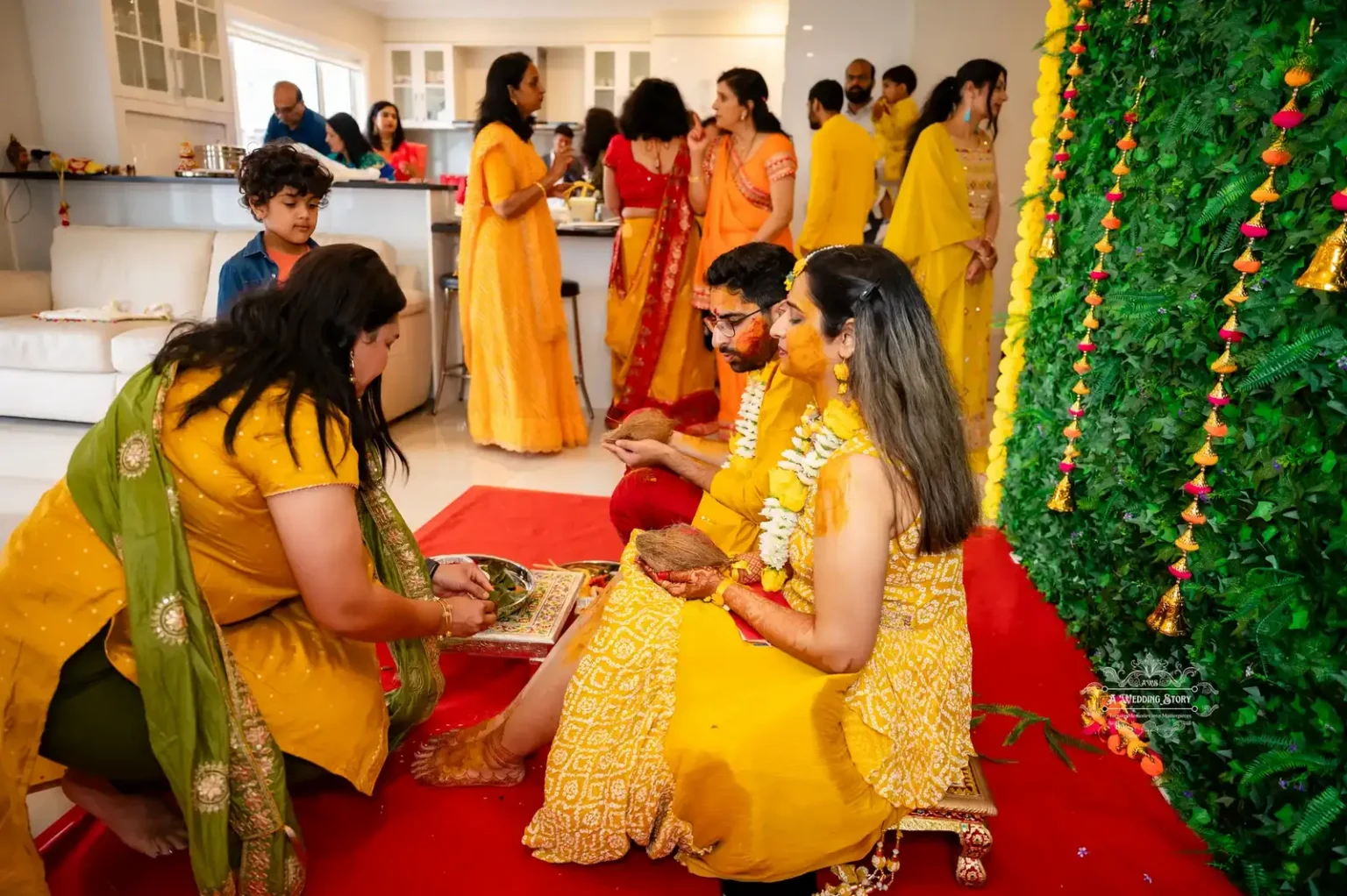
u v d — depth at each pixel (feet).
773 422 5.43
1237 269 4.57
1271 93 4.32
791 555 4.22
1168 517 5.35
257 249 7.13
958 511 3.89
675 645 4.14
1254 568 4.39
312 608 4.03
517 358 11.53
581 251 14.20
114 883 4.26
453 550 8.44
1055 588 7.43
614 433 6.51
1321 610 3.91
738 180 11.08
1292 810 4.08
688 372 12.59
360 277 4.07
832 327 3.89
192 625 3.80
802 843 4.00
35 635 3.80
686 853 4.24
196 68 17.81
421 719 5.29
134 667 3.90
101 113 15.39
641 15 26.18
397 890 4.23
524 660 6.31
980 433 11.30
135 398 3.86
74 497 3.89
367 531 4.86
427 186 13.57
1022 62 16.53
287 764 4.30
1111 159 6.77
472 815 4.74
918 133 11.03
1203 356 5.03
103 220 14.80
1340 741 3.78
